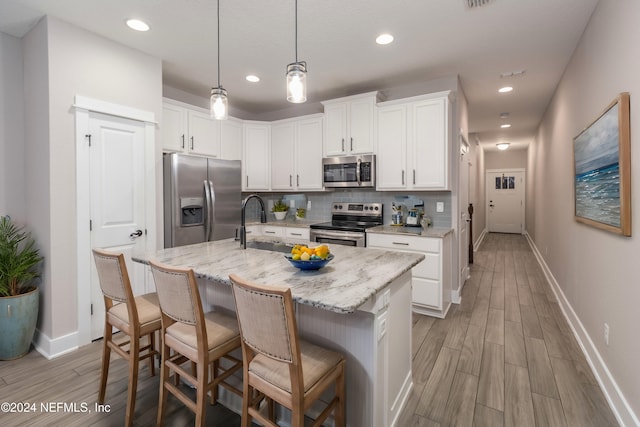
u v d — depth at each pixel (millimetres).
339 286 1393
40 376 2143
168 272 1425
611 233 1953
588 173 2381
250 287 1156
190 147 3633
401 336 1825
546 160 4895
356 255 2068
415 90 3748
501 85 3850
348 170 3838
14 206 2680
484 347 2545
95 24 2461
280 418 1734
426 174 3396
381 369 1519
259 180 4539
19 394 1952
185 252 2193
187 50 2900
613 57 1914
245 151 4430
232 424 1703
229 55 3012
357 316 1485
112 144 2709
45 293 2459
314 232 3873
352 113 3820
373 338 1441
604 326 2049
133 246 2863
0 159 2604
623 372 1737
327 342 1580
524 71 3404
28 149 2631
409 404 1861
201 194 3299
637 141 1591
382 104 3621
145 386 2035
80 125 2498
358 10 2291
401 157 3525
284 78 3596
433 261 3123
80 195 2510
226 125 4121
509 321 3068
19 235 2545
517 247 7242
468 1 2189
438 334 2783
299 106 4727
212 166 3412
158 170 3055
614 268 1899
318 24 2479
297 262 1611
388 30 2568
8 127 2635
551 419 1733
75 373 2178
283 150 4480
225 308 1951
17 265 2354
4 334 2307
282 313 1105
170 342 1569
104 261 1687
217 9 2275
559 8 2273
